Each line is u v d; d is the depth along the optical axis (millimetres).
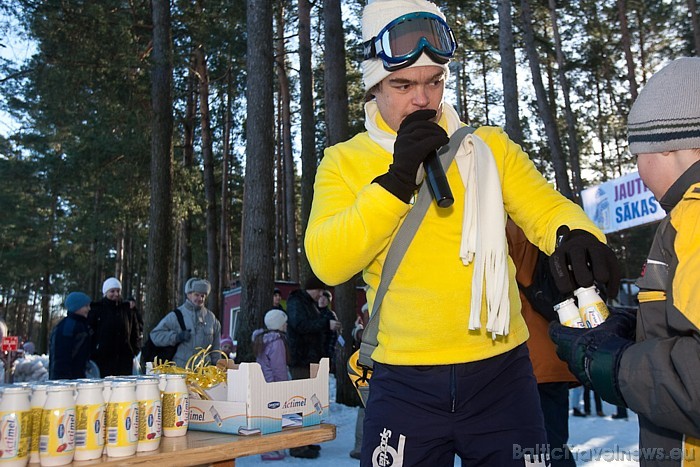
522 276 3051
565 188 17891
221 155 35531
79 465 1641
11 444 1556
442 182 1515
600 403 8406
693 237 1231
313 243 1698
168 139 13781
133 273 46188
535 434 1685
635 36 31125
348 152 1851
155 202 13445
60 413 1645
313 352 6918
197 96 29688
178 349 6621
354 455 6105
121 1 17172
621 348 1331
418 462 1667
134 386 1807
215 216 25344
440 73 1756
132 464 1705
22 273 40375
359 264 1634
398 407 1683
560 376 3088
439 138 1538
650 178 1433
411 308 1679
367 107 1911
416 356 1674
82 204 26047
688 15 28234
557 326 1553
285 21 26438
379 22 1736
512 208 1864
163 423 1993
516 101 13062
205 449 1854
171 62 14070
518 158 1891
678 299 1202
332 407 9688
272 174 9859
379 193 1533
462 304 1665
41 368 9578
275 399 2109
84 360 6664
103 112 16750
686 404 1158
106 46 15430
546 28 30516
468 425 1659
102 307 7602
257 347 6184
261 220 9594
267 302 9398
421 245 1676
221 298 26906
